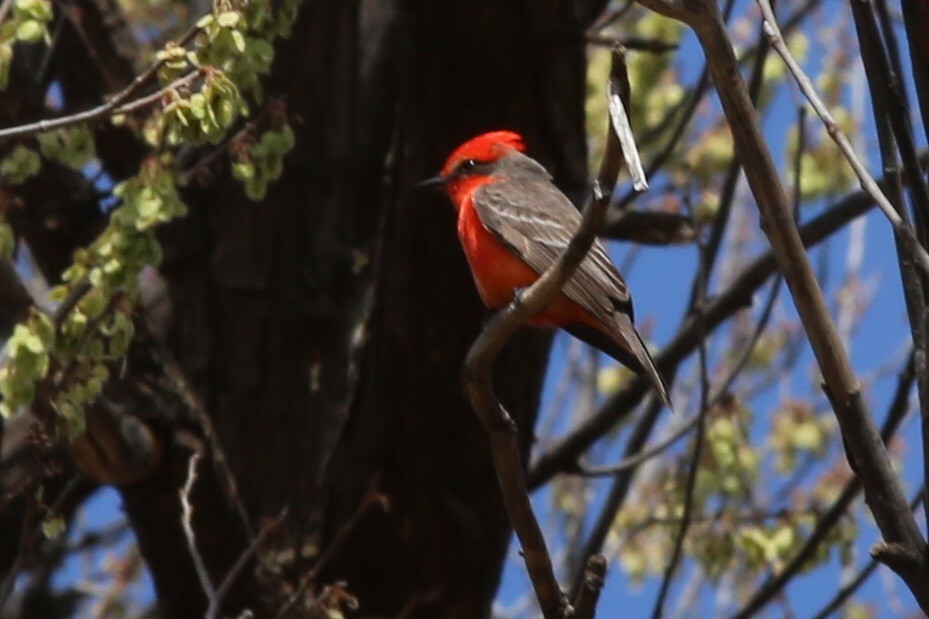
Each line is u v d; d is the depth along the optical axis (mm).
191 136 8117
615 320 9938
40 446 9406
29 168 8812
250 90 10438
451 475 11578
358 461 11688
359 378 11680
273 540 11969
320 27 13055
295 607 11062
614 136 6758
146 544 12219
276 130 9156
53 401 8906
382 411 11539
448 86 11039
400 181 11266
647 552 14805
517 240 10383
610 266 10250
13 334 8766
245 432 12422
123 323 8625
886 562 6812
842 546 11820
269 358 12594
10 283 9633
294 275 12750
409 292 11266
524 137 11250
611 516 12344
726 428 12391
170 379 11836
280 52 12977
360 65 13453
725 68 6703
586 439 12859
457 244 11164
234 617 12000
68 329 8625
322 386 12594
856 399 7004
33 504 9906
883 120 7453
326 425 12508
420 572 11758
